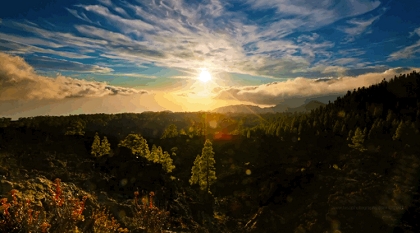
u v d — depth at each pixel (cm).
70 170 4444
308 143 9181
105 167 5009
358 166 5819
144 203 1383
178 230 3177
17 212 743
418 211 3400
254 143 10350
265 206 4938
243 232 4166
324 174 5734
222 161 9169
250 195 5794
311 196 4844
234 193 6138
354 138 7181
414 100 11888
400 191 4006
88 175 4319
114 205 2859
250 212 5019
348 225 3516
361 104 12725
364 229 3356
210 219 4331
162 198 4228
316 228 3712
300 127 10156
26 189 2419
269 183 5916
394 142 7000
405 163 5334
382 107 11069
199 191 5928
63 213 831
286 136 10350
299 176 5931
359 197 4125
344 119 10169
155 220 1319
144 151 6588
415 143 6406
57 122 9625
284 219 4312
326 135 9400
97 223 1138
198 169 6081
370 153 6575
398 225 3247
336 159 6925
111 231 1190
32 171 3853
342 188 4722
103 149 5847
